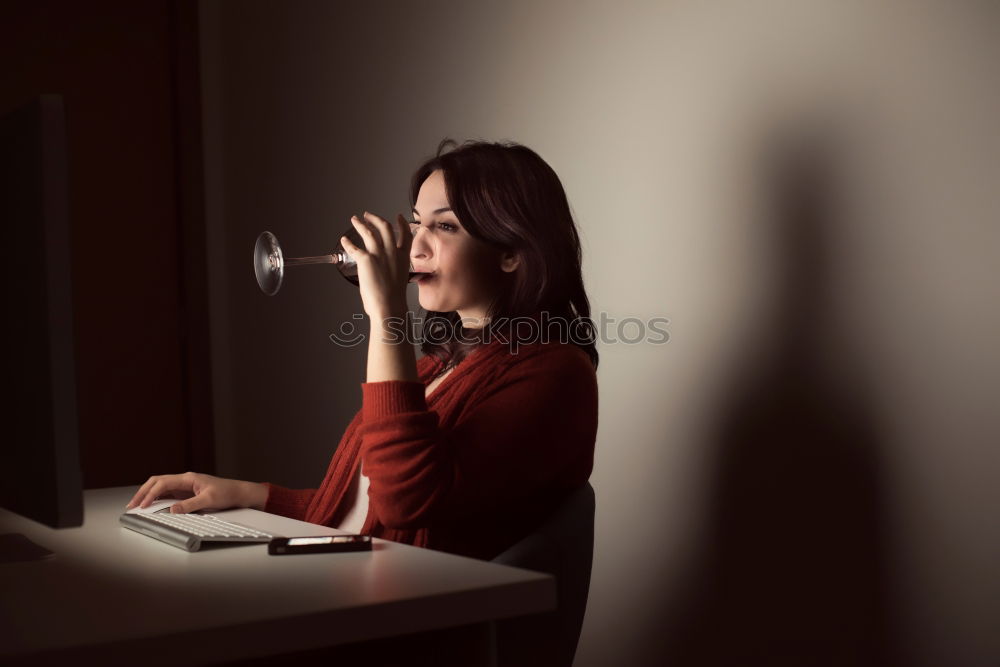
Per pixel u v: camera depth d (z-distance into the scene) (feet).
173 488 4.62
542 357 4.21
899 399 4.06
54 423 2.85
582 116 5.73
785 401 4.58
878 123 4.09
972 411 3.78
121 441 10.46
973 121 3.73
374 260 4.12
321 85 8.58
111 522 4.09
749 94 4.68
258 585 2.77
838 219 4.29
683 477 5.17
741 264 4.77
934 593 3.96
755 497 4.76
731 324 4.84
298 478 9.22
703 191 4.96
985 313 3.72
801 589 4.55
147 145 10.61
